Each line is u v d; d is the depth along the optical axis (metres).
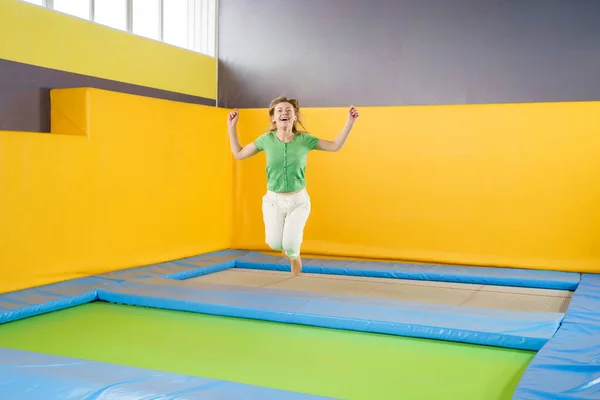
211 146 6.39
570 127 5.37
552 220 5.48
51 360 2.78
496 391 2.68
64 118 5.09
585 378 2.55
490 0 6.16
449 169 5.77
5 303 3.95
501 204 5.62
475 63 6.26
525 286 5.07
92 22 5.62
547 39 6.00
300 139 4.16
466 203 5.73
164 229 5.80
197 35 7.24
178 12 6.99
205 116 6.29
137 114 5.43
